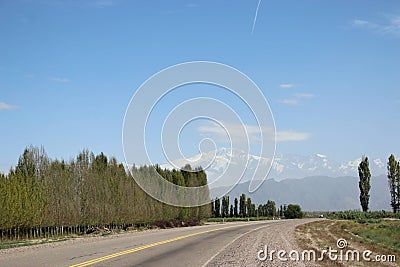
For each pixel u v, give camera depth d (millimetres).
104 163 54250
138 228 55125
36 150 45906
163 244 25250
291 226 57281
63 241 28047
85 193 48688
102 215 49906
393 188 84875
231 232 40750
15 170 44312
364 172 87438
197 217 66750
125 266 16016
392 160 85375
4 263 16281
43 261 16859
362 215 83625
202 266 16953
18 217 40938
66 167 48250
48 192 44938
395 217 80500
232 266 17422
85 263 16391
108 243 25047
